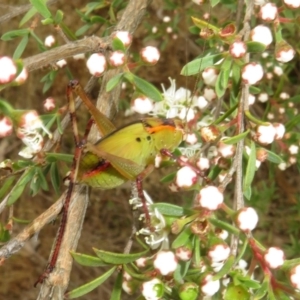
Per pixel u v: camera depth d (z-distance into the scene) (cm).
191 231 140
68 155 146
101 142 140
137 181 140
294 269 140
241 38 143
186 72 142
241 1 148
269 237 182
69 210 142
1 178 146
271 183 183
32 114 139
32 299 224
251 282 140
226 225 140
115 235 228
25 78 139
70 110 142
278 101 155
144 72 219
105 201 229
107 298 216
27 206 224
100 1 153
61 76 224
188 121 146
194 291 141
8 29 226
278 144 151
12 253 142
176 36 189
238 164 141
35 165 146
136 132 140
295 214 186
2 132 139
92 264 140
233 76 143
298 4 144
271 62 159
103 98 144
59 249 141
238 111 142
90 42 142
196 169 141
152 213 142
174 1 193
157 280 141
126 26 146
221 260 140
